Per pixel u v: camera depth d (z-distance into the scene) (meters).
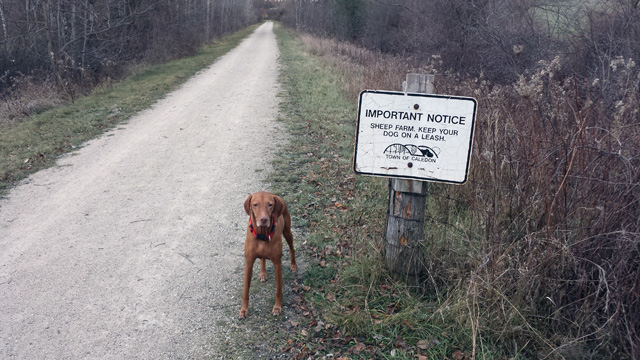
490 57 11.99
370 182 6.48
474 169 4.53
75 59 18.17
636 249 2.96
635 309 2.99
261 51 30.67
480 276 3.42
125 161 8.18
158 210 6.00
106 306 3.94
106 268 4.56
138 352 3.38
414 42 17.47
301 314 3.77
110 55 20.08
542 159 3.57
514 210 3.66
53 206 6.20
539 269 3.30
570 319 3.24
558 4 11.02
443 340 3.30
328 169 7.36
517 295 3.30
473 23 13.79
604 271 2.90
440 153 3.50
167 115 12.08
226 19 53.69
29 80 15.57
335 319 3.59
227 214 5.84
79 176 7.42
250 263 3.63
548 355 3.04
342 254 4.68
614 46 8.51
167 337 3.54
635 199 3.04
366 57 19.06
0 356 3.35
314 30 39.94
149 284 4.27
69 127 10.51
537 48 10.65
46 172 7.66
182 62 24.27
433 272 3.90
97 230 5.43
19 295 4.12
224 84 17.20
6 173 7.43
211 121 11.25
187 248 4.96
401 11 22.97
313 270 4.38
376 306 3.72
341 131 9.60
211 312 3.83
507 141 4.12
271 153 8.38
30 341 3.51
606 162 3.30
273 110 12.23
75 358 3.33
